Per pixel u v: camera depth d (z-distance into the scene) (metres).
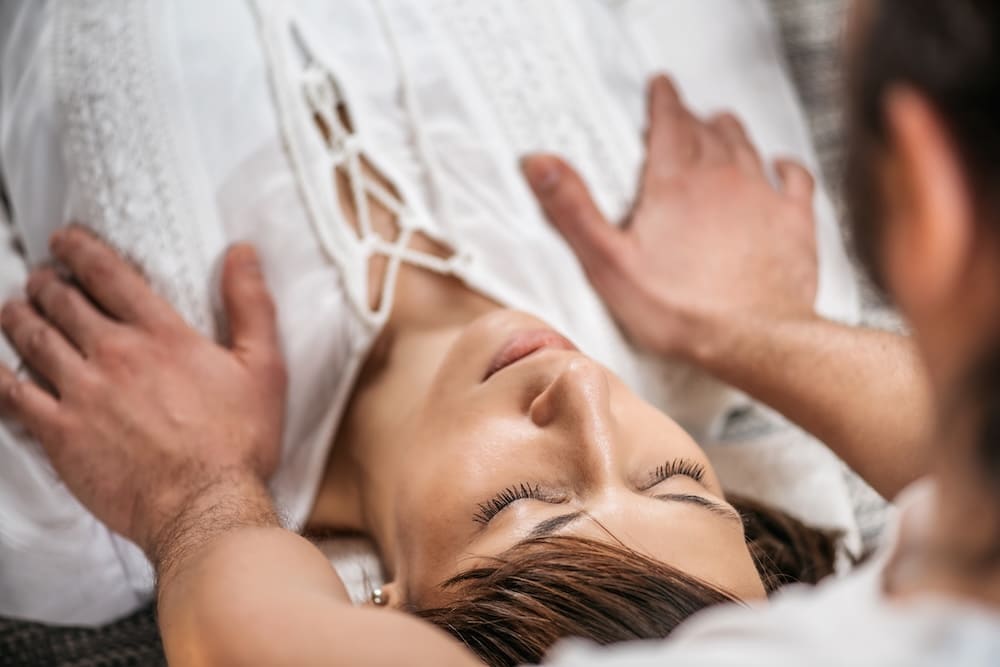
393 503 1.05
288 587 0.73
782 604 0.50
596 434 0.92
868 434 1.10
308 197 1.14
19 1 1.23
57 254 1.13
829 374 1.13
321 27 1.20
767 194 1.30
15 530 1.13
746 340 1.17
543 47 1.27
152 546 1.02
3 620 1.23
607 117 1.28
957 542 0.42
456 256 1.16
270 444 1.11
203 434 1.07
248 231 1.14
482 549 0.92
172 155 1.14
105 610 1.21
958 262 0.38
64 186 1.16
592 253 1.20
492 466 0.95
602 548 0.86
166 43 1.16
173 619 0.79
